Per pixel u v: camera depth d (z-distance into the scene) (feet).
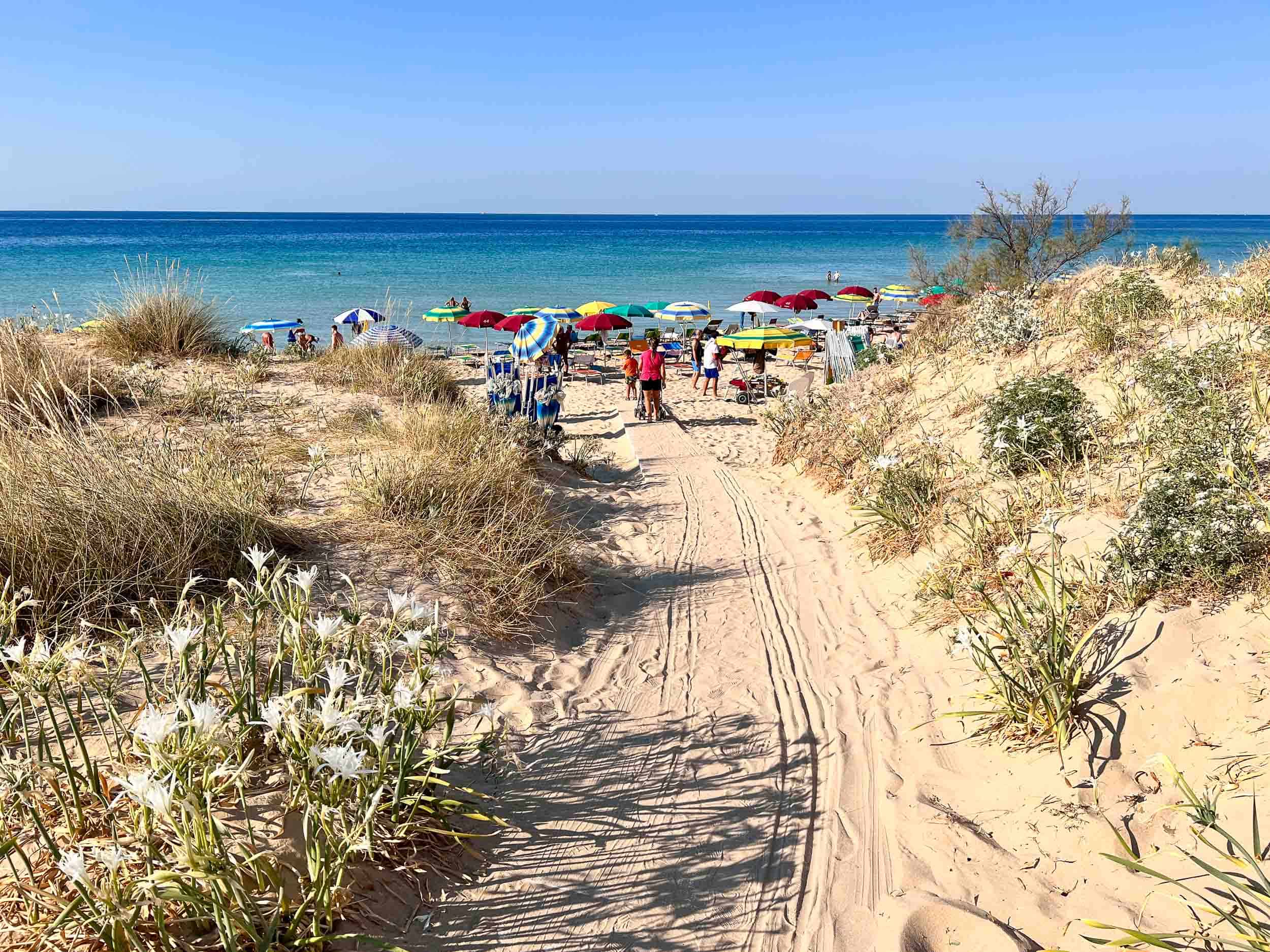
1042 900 9.45
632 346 85.25
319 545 17.65
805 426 36.63
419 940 8.87
